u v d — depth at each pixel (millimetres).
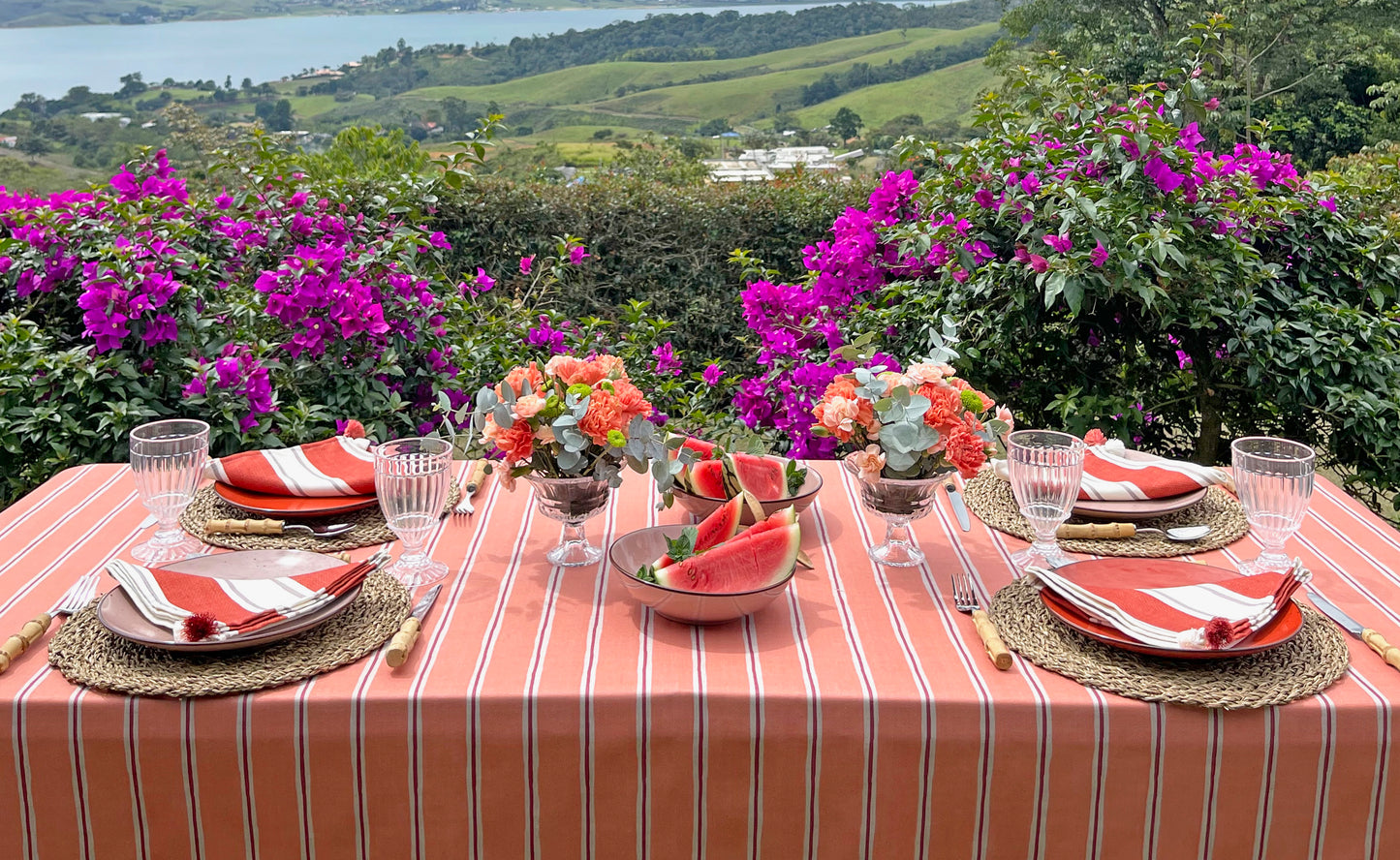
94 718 1285
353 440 2154
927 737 1299
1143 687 1301
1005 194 3270
